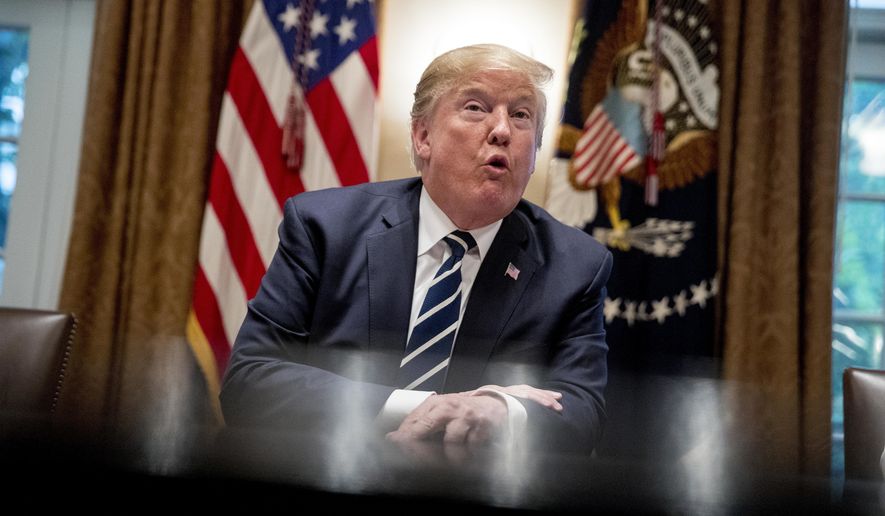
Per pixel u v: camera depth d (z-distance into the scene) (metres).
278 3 2.38
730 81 2.39
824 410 2.29
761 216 2.38
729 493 0.54
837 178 2.40
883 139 2.66
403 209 1.33
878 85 2.66
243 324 1.24
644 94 2.36
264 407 1.08
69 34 2.64
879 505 0.53
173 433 0.68
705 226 2.34
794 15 2.40
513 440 1.03
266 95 2.34
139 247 2.30
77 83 2.63
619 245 2.31
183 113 2.36
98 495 0.43
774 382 2.30
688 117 2.37
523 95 1.27
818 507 0.51
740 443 2.22
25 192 2.62
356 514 0.43
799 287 2.39
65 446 0.54
